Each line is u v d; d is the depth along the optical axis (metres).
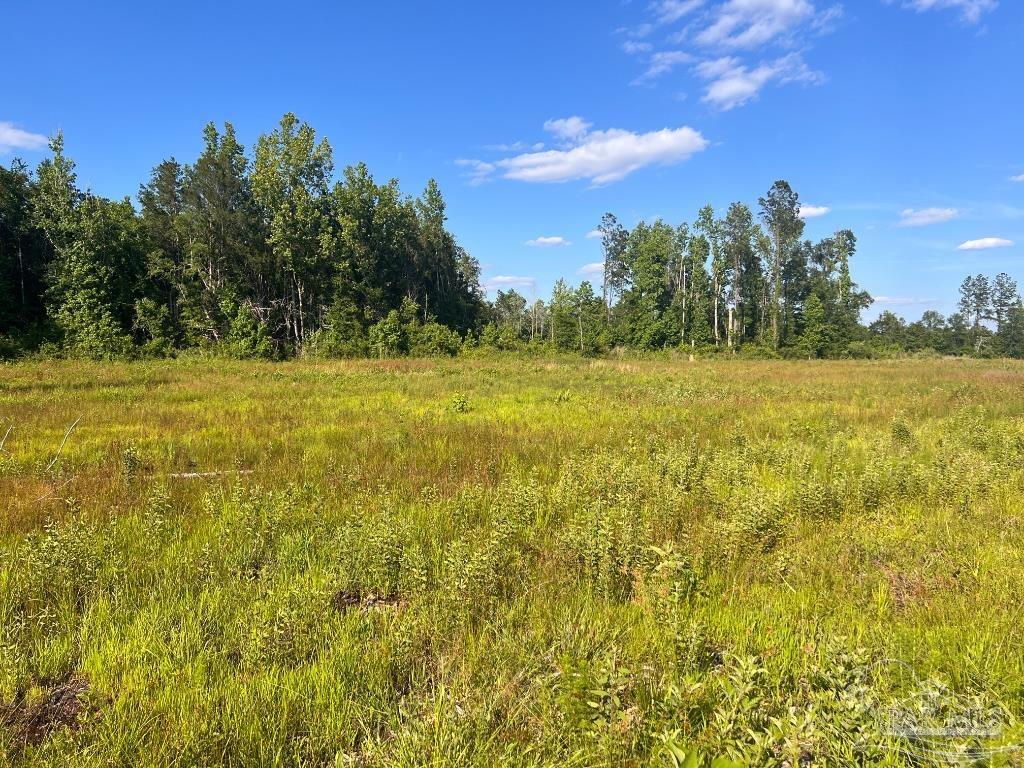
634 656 3.71
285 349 40.81
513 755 2.92
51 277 36.22
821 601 4.45
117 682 3.47
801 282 67.12
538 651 3.75
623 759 2.80
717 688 3.25
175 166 45.81
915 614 4.24
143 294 39.72
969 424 11.06
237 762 2.93
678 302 61.66
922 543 5.53
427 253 60.66
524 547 5.66
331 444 10.01
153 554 5.22
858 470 8.25
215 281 41.97
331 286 45.56
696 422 12.46
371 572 4.96
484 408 14.62
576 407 14.87
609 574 4.75
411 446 9.76
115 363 28.95
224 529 5.72
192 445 9.64
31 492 6.95
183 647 3.76
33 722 3.27
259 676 3.47
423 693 3.46
